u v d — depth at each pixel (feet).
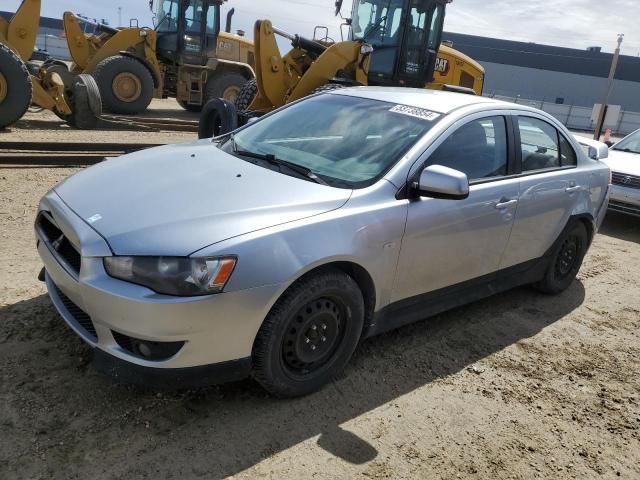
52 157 24.85
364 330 11.07
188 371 8.63
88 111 35.35
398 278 11.01
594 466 9.57
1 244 15.17
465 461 9.28
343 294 9.98
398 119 12.25
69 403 9.33
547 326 14.57
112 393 9.70
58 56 152.25
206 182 10.19
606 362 13.06
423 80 37.11
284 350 9.62
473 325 14.11
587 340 14.05
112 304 8.30
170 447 8.70
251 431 9.27
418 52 35.94
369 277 10.39
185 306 8.21
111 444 8.61
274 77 35.22
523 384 11.76
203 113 27.04
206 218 8.94
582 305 16.19
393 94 13.69
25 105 32.73
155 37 49.75
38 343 10.74
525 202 13.46
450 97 13.74
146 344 8.47
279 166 11.26
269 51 34.65
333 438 9.36
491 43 217.36
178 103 60.03
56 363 10.25
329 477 8.52
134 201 9.49
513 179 13.28
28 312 11.75
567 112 158.61
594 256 21.07
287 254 8.96
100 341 8.82
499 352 12.94
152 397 9.76
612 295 17.21
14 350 10.46
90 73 47.96
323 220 9.54
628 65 214.69
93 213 9.31
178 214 9.02
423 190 10.60
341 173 10.98
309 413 9.90
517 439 10.00
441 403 10.73
